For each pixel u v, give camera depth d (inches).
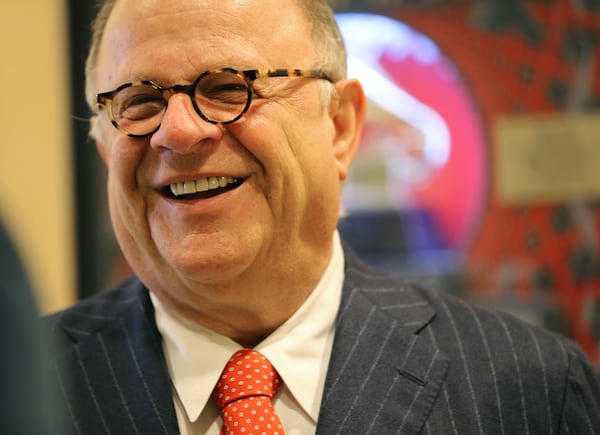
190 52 36.6
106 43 39.8
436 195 70.8
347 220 70.7
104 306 45.2
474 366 40.6
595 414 40.9
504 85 70.8
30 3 70.9
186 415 38.9
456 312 44.0
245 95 37.0
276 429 37.5
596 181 70.0
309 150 39.0
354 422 37.6
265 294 39.6
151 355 40.2
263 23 38.1
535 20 70.8
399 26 71.2
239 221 37.2
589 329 69.6
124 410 38.4
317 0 41.8
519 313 70.1
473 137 70.8
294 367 40.0
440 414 38.5
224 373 39.4
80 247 70.7
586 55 70.2
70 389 39.6
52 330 43.3
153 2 37.5
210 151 36.7
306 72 39.0
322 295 42.3
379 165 70.9
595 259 69.8
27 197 70.6
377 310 42.7
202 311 39.8
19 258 17.5
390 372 39.6
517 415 39.2
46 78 70.9
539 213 70.4
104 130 41.4
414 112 70.9
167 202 37.8
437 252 70.6
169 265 38.8
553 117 70.4
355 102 44.1
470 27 70.9
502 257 70.3
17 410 16.8
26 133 70.8
